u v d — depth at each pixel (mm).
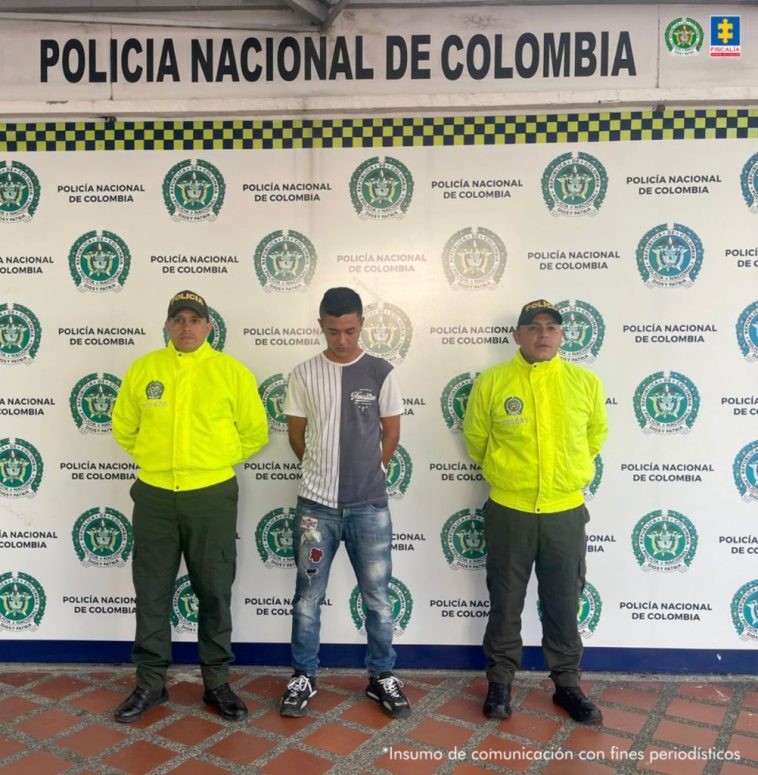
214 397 2865
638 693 3064
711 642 3207
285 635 3301
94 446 3305
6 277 3279
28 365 3293
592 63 3141
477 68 3164
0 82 3229
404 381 3244
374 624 2896
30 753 2594
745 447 3172
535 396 2820
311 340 3250
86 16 3180
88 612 3336
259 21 3195
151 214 3244
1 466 3314
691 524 3197
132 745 2645
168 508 2824
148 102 3164
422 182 3195
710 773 2486
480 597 3262
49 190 3256
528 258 3188
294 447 2990
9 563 3340
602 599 3238
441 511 3256
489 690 2912
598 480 3217
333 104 3137
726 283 3145
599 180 3154
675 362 3172
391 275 3221
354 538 2871
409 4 3131
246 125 3215
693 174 3131
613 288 3172
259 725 2787
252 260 3242
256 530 3287
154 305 3266
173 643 3314
